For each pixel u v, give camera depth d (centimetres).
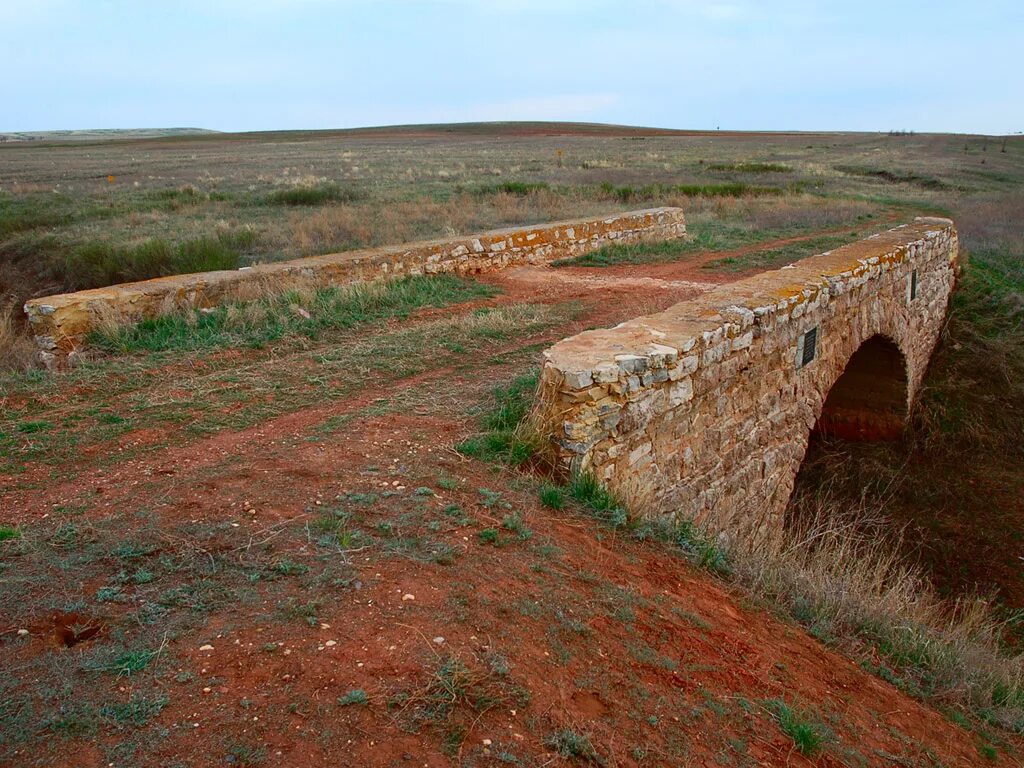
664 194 2916
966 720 446
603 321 1026
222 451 553
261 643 318
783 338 840
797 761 333
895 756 371
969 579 1115
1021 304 1750
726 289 881
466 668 316
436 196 2670
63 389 696
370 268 1222
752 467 804
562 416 557
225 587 359
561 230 1614
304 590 360
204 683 292
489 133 10725
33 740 256
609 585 425
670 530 544
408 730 279
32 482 494
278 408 662
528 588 396
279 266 1135
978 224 2472
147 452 553
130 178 3762
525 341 920
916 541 1196
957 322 1734
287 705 283
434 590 373
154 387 713
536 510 490
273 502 454
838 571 597
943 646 518
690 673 370
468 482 507
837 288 970
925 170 4466
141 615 333
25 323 1279
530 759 278
